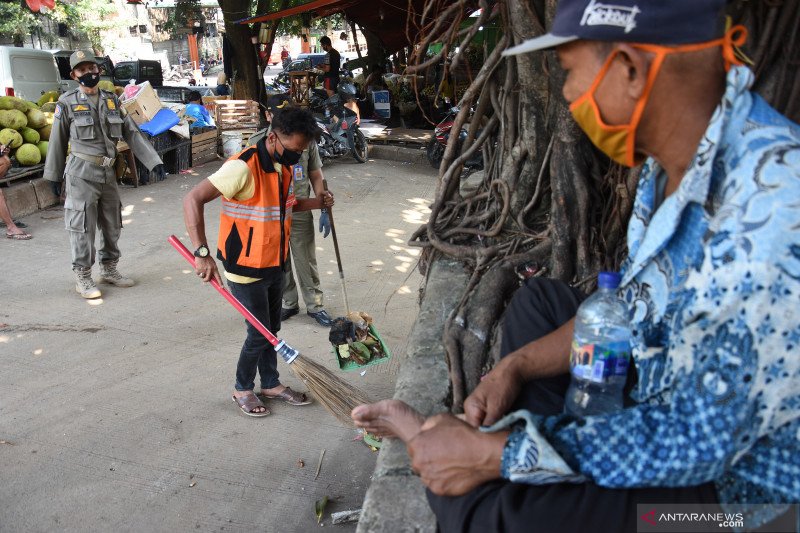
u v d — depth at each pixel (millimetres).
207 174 10383
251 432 3869
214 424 3932
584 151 3025
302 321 5285
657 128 1258
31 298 5605
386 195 9367
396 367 4539
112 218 5723
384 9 11578
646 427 1206
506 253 3279
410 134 13422
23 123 8219
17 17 24016
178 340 4930
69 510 3227
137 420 3949
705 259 1146
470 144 3707
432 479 1427
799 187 1082
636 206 1551
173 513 3223
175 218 8039
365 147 11578
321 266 6414
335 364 4594
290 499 3328
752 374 1092
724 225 1129
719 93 1231
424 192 9625
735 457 1141
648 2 1157
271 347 4059
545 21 2992
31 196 7969
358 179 10297
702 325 1140
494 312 2848
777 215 1075
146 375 4441
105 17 33531
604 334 1484
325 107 11375
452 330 2750
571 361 1573
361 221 8023
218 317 5316
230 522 3176
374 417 1714
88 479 3447
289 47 44906
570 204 3033
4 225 7438
